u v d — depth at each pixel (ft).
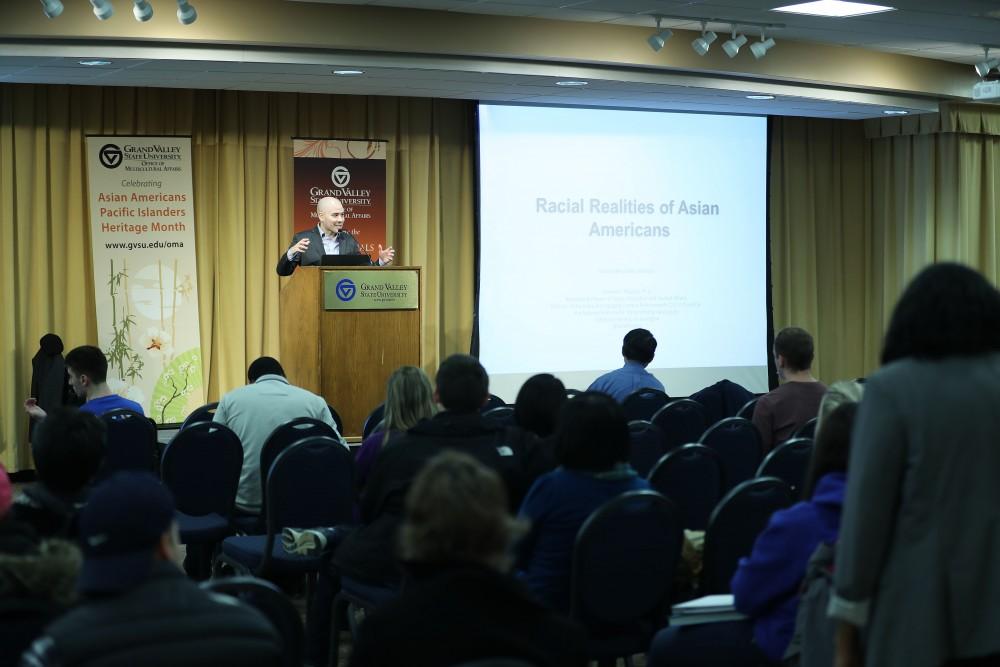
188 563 17.66
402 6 26.48
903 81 35.14
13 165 30.27
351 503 14.98
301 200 32.27
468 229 35.99
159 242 31.01
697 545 11.98
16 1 23.35
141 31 24.26
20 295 30.48
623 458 11.00
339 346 25.95
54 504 9.59
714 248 38.52
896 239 41.93
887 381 6.98
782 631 8.95
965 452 6.86
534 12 27.35
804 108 36.73
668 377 38.06
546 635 6.16
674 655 9.79
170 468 16.22
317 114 33.53
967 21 28.25
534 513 10.75
